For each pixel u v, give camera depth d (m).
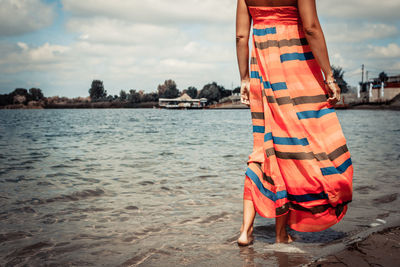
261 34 2.33
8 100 196.88
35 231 2.56
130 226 2.70
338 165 2.16
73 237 2.43
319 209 2.16
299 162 2.17
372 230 2.34
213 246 2.24
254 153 2.37
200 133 15.17
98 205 3.35
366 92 93.50
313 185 2.13
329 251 2.04
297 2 2.22
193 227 2.67
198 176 4.92
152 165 5.98
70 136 13.44
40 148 8.91
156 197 3.68
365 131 15.00
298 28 2.28
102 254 2.11
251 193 2.28
